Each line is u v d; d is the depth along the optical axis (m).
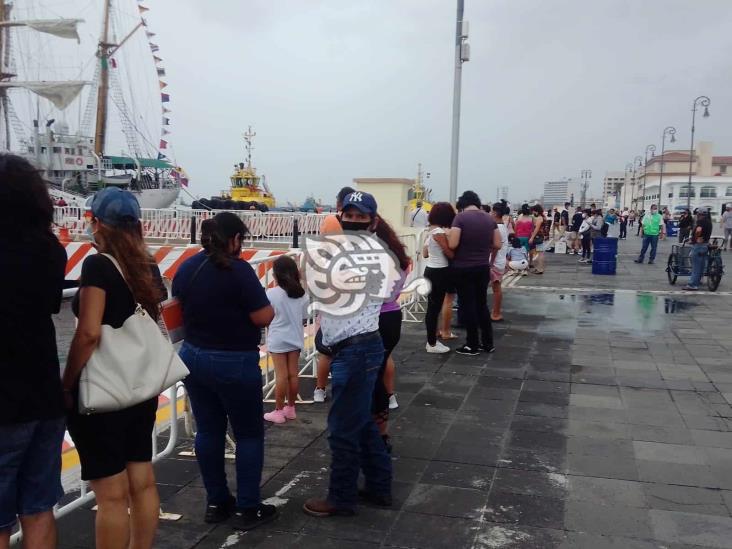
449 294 7.86
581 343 7.74
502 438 4.58
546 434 4.66
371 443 3.57
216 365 3.17
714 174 127.69
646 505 3.54
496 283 9.09
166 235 18.45
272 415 4.97
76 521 3.41
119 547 2.62
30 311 2.18
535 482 3.85
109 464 2.57
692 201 94.12
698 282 12.50
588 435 4.63
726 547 3.10
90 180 38.19
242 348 3.22
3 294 2.11
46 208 2.25
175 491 3.79
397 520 3.41
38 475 2.32
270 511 3.43
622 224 35.53
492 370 6.46
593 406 5.30
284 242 17.75
